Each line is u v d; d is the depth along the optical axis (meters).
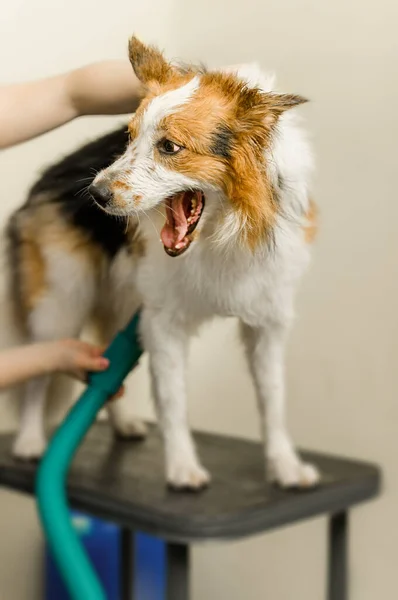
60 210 1.23
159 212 0.92
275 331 1.07
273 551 1.49
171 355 1.04
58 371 1.04
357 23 1.31
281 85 1.42
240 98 0.85
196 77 0.90
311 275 1.40
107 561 1.46
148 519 0.93
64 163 1.27
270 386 1.09
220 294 0.99
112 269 1.21
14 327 1.30
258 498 0.98
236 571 1.55
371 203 1.31
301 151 0.94
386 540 1.32
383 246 1.29
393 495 1.31
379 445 1.32
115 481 1.05
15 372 1.02
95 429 1.40
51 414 1.46
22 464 1.16
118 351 1.03
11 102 1.06
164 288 1.01
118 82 1.04
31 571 1.52
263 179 0.87
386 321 1.30
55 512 0.92
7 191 1.43
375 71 1.29
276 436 1.09
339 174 1.35
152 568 1.49
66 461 0.97
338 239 1.36
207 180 0.86
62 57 1.48
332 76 1.35
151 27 1.59
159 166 0.86
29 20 1.43
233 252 0.94
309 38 1.38
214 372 1.55
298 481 1.03
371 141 1.30
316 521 1.42
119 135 1.20
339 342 1.37
